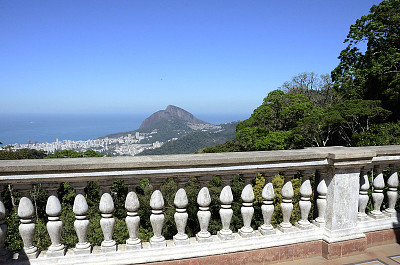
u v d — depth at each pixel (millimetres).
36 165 2660
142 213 13727
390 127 21438
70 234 9148
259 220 15039
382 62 27469
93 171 2840
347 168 3629
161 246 3164
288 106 37219
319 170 3723
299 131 31891
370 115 26500
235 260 3332
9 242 5762
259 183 15211
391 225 4055
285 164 3428
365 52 29844
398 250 3875
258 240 3467
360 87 29578
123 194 12695
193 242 3301
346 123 29016
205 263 3225
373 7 29703
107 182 2979
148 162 2924
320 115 30078
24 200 2799
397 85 25594
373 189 4160
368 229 3945
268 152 3637
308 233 3676
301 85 44406
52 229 2883
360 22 30297
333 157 3465
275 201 14086
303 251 3619
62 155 29078
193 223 15148
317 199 3807
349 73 30250
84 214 2975
